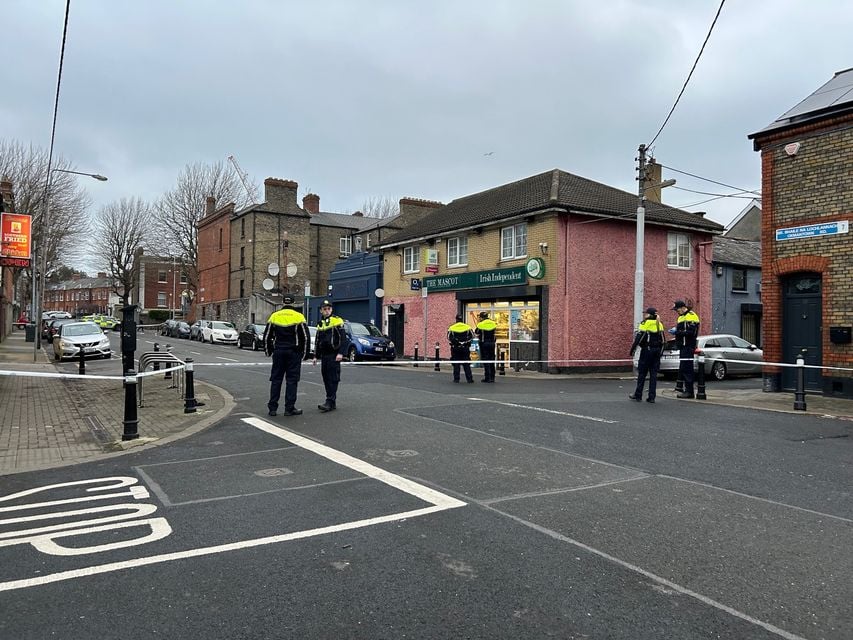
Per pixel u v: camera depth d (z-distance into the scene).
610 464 6.45
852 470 6.31
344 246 46.88
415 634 3.07
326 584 3.62
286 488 5.59
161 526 4.61
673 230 22.52
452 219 24.80
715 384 16.75
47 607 3.34
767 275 13.23
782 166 12.95
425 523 4.65
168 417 9.48
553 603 3.40
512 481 5.79
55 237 39.78
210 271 48.56
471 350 21.91
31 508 5.07
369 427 8.48
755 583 3.67
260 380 14.97
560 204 19.22
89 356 22.75
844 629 3.15
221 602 3.40
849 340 11.78
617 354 20.58
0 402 11.11
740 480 5.89
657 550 4.16
